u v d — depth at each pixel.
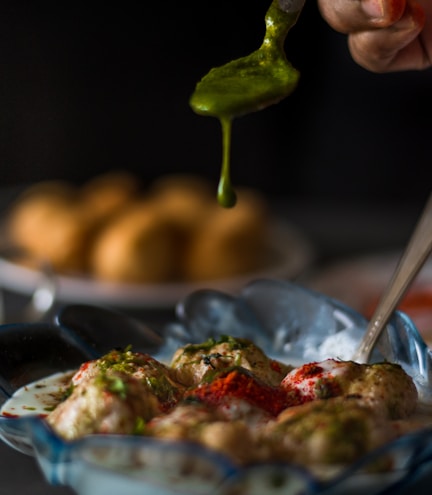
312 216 1.13
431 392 0.46
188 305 0.57
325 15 0.50
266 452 0.36
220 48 1.37
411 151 1.40
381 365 0.43
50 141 1.28
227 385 0.40
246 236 0.89
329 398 0.41
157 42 1.36
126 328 0.55
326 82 1.40
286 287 0.56
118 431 0.38
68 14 1.29
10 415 0.45
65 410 0.39
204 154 1.43
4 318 0.76
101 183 0.98
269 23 0.46
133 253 0.85
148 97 1.39
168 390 0.42
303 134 1.43
